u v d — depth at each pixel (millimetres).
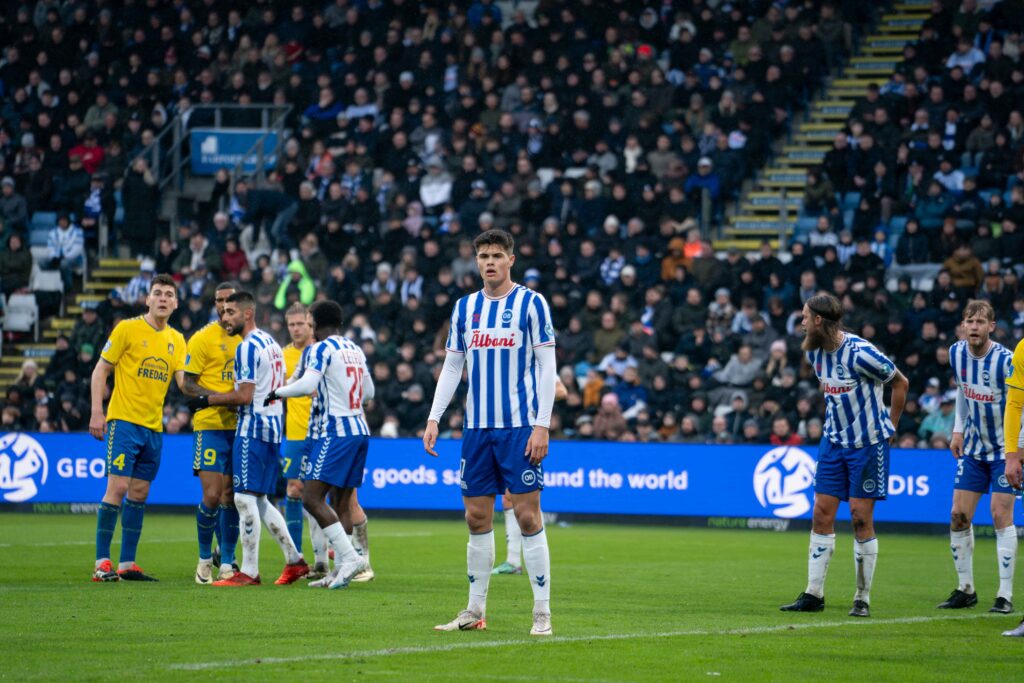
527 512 28000
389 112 99375
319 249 90500
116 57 108438
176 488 74500
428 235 86125
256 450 38031
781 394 71562
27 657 24266
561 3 102750
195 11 110812
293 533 42625
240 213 95000
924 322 72375
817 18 100938
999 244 79125
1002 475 34719
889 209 84188
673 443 70438
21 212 97438
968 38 91938
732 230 89938
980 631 29953
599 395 75688
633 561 49438
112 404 39344
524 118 95500
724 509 69188
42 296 94438
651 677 23000
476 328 28188
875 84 89500
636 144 90688
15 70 108688
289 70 103938
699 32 98125
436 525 68000
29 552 49219
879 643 27719
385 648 25703
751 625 30578
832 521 33656
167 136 104500
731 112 92250
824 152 94125
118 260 98938
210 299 86125
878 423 33094
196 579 39000
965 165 86375
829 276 77688
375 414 76250
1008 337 70625
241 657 24359
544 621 28109
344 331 82875
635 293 80938
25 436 75562
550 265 83562
